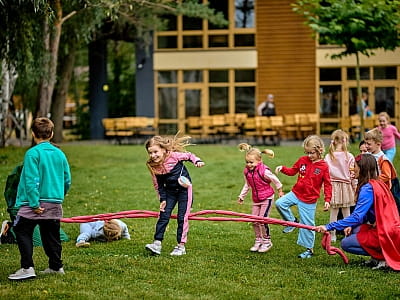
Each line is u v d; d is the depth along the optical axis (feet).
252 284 23.15
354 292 22.16
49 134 23.90
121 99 121.39
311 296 21.68
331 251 26.13
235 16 104.32
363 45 67.51
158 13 90.68
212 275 24.36
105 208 41.11
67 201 43.62
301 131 101.04
